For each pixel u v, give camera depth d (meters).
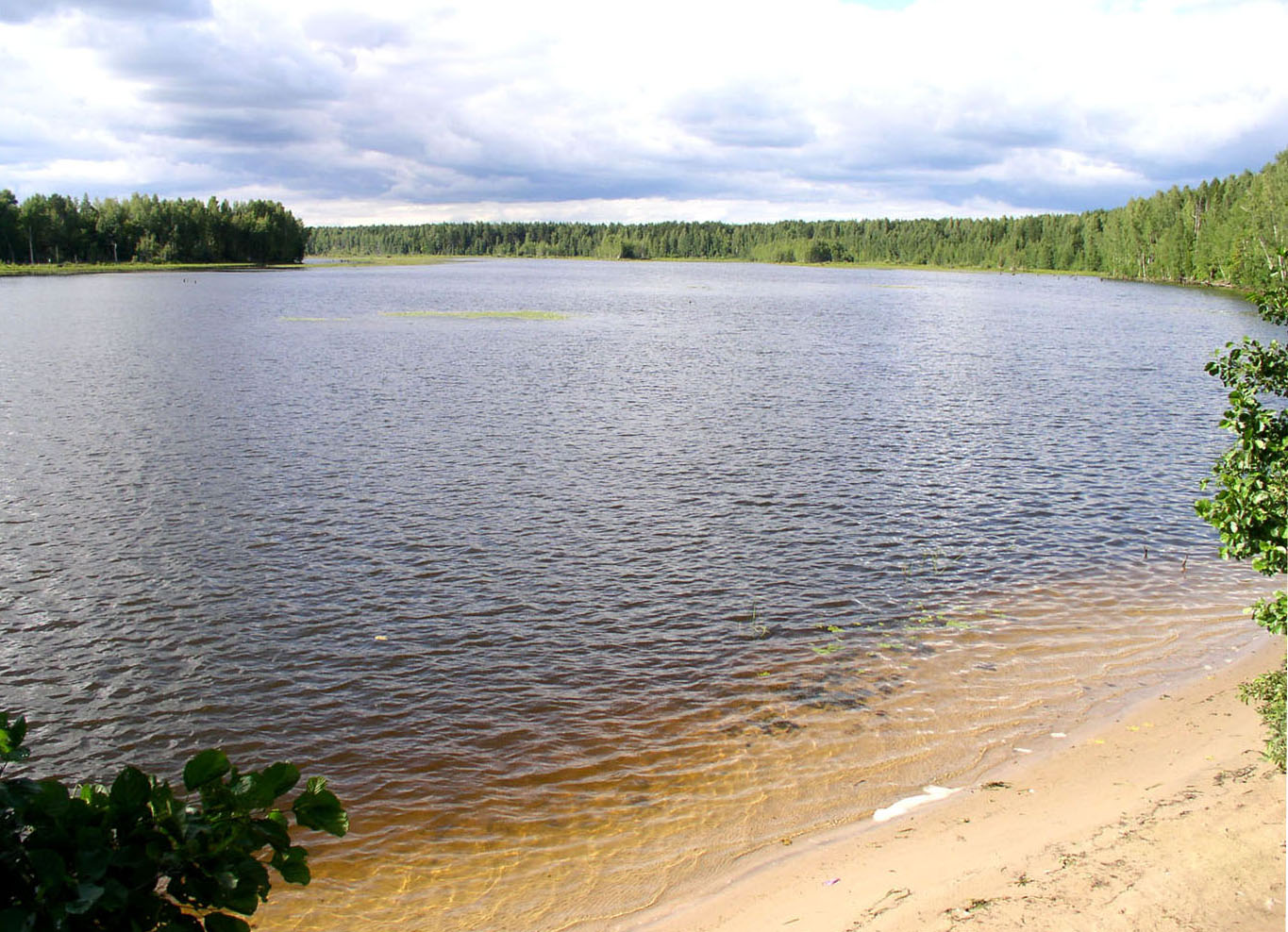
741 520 25.75
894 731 14.71
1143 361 61.56
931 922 9.25
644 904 10.81
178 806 5.03
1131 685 16.05
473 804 12.96
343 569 21.75
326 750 14.38
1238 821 10.54
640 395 45.81
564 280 175.75
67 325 75.31
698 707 15.63
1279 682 13.70
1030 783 12.90
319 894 11.11
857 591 20.80
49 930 4.44
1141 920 8.77
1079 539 24.42
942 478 30.41
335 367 53.81
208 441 34.28
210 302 102.50
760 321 90.62
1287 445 10.84
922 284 171.75
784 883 10.88
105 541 23.38
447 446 34.12
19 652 17.50
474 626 18.78
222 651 17.64
